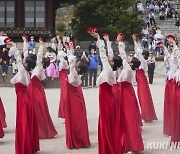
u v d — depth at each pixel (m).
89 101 23.95
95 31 11.50
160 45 15.84
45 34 45.41
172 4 72.12
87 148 13.36
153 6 67.75
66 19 71.31
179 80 13.26
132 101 12.48
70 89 13.44
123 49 12.84
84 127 13.45
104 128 11.05
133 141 12.29
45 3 46.16
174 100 13.33
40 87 14.87
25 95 12.02
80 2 56.69
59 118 18.78
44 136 14.76
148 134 15.40
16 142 11.80
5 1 46.06
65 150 13.12
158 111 20.45
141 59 17.42
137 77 17.75
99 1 54.94
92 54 32.25
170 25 63.75
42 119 14.77
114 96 11.36
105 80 11.22
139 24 54.88
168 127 15.04
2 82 33.66
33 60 12.34
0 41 33.44
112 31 52.69
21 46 42.72
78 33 55.81
